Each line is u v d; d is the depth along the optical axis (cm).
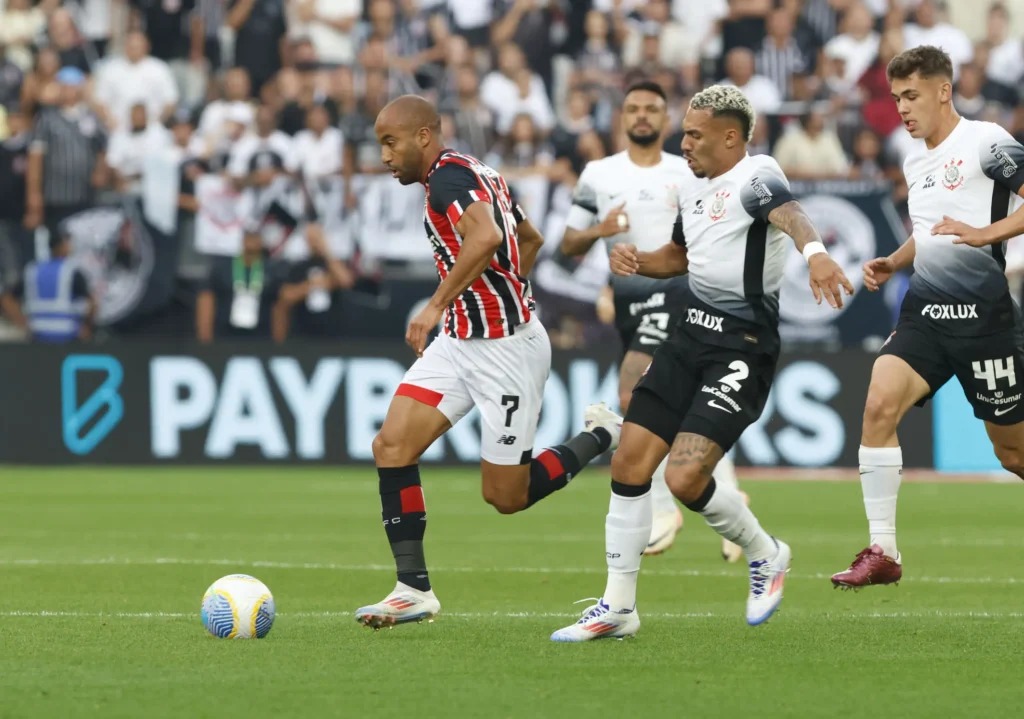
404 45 6269
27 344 5656
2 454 5644
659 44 6297
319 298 5859
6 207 5825
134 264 5816
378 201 5872
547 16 6316
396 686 1622
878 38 6278
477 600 2516
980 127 2250
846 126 6131
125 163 5872
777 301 2041
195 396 5656
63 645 1917
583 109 6112
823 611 2367
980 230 2127
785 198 1959
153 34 6203
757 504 4488
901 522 4019
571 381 5600
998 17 6272
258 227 5838
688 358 2030
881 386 2258
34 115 5997
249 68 6216
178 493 4694
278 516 4034
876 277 2347
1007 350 2262
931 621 2208
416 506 2077
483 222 1964
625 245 2206
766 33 6291
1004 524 3959
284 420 5656
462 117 6078
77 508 4238
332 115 5928
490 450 2134
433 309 1964
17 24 6144
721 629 2108
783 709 1505
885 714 1484
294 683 1636
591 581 2767
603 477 5622
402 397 2106
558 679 1670
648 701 1541
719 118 1995
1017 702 1549
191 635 2014
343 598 2522
